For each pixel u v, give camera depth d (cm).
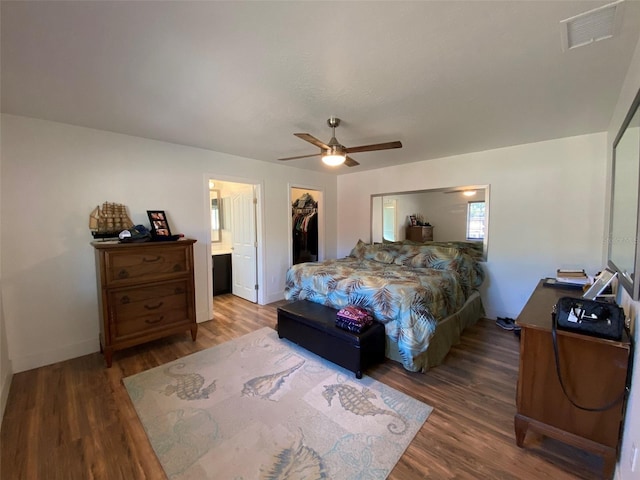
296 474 152
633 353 137
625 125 177
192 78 188
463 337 329
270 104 228
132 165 317
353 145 347
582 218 322
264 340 321
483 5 124
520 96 216
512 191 366
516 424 169
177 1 121
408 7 125
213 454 165
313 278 339
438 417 196
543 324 161
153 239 301
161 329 297
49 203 270
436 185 432
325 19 133
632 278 142
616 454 144
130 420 194
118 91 206
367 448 169
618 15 130
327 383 237
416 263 372
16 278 255
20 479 149
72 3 121
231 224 517
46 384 237
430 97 217
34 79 188
